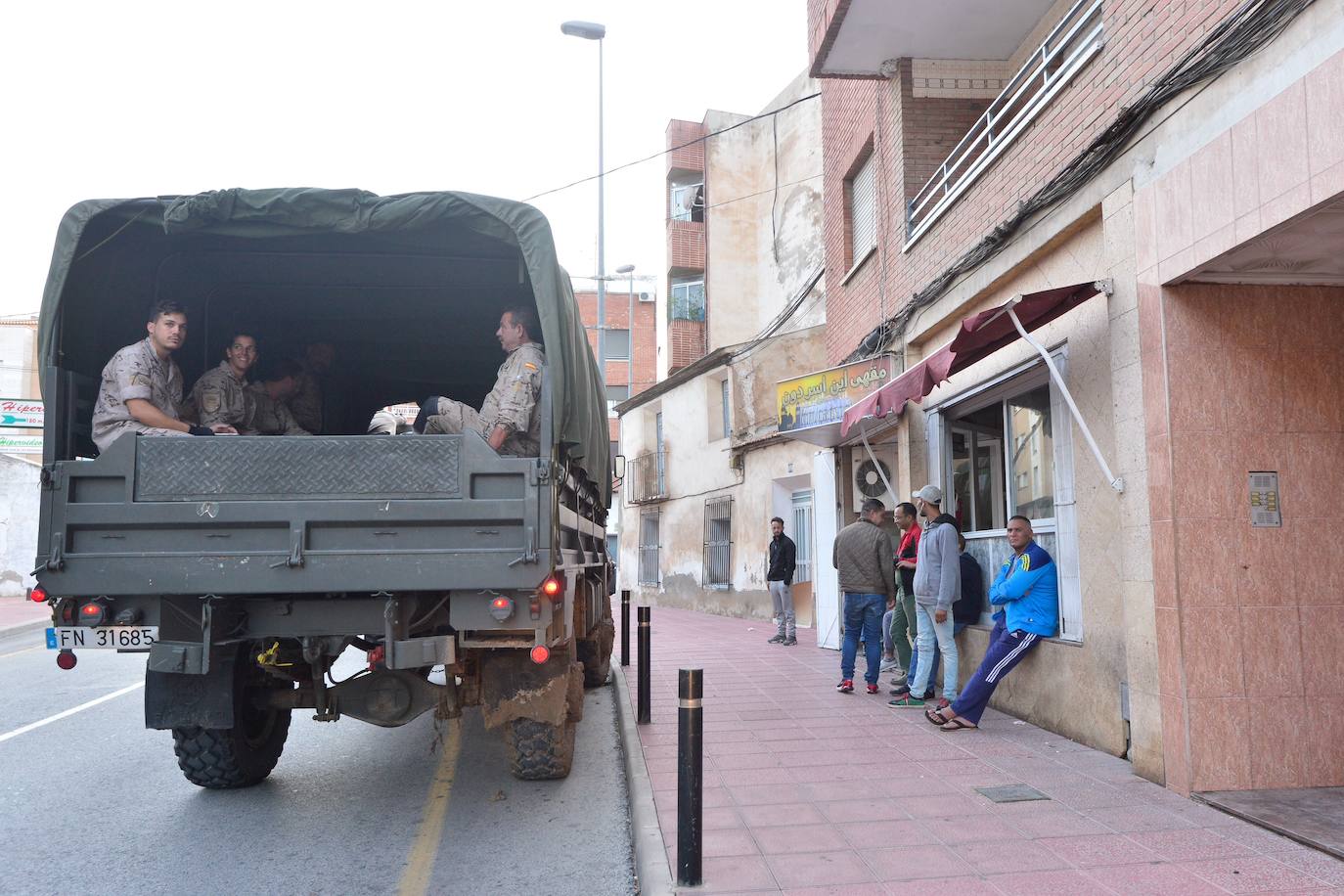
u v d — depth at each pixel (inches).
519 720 223.9
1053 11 349.7
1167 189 200.1
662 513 958.4
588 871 174.1
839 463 513.3
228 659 195.3
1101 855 164.4
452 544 181.3
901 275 392.8
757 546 738.8
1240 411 199.6
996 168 298.5
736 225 1028.5
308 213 195.8
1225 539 197.3
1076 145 247.0
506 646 186.7
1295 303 202.4
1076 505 252.4
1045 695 271.6
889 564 346.0
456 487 182.9
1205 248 186.5
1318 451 199.9
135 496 182.7
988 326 246.8
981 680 271.1
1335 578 198.1
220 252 241.8
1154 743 208.1
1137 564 214.7
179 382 218.5
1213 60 182.7
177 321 206.7
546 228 194.2
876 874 157.9
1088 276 247.1
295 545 178.9
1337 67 150.8
